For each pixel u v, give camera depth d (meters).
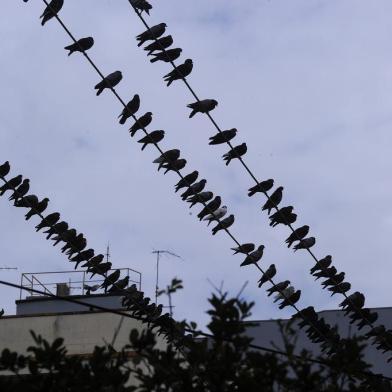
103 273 16.75
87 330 30.08
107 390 12.94
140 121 15.94
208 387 12.76
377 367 30.77
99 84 15.61
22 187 16.00
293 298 17.72
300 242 17.70
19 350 30.11
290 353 12.92
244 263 17.38
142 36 15.57
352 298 18.55
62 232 16.38
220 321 12.83
